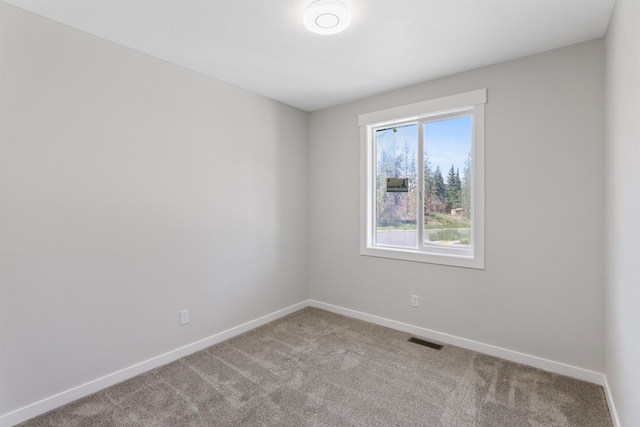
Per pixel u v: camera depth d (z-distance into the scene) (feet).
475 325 8.97
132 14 6.19
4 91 5.86
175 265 8.59
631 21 4.71
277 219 11.59
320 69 8.80
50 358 6.48
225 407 6.55
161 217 8.27
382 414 6.34
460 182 9.57
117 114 7.39
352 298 11.68
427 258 9.79
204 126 9.21
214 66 8.63
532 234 8.01
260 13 6.18
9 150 5.94
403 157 10.76
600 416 6.21
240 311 10.32
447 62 8.34
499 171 8.42
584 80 7.27
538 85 7.83
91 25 6.59
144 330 7.97
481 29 6.75
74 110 6.73
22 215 6.11
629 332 4.99
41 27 6.26
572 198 7.48
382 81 9.62
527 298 8.13
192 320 8.99
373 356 8.68
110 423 6.07
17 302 6.08
